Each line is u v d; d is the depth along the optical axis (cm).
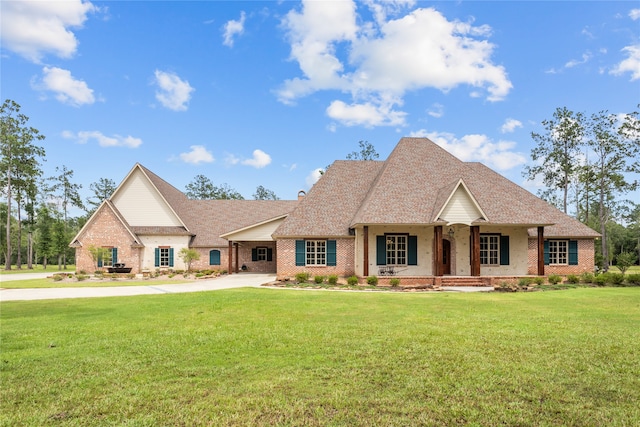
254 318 1177
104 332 995
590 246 2725
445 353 780
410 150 2931
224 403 549
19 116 5028
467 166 2880
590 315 1202
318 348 824
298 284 2244
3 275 3738
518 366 700
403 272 2527
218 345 858
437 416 509
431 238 2550
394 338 904
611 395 577
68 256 6391
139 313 1283
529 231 2631
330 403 547
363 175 3073
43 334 975
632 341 871
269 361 738
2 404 554
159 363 733
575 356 759
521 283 2097
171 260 3544
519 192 2834
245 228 3073
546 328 1007
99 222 3359
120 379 648
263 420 499
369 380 634
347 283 2269
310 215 2738
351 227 2575
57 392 596
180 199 4084
